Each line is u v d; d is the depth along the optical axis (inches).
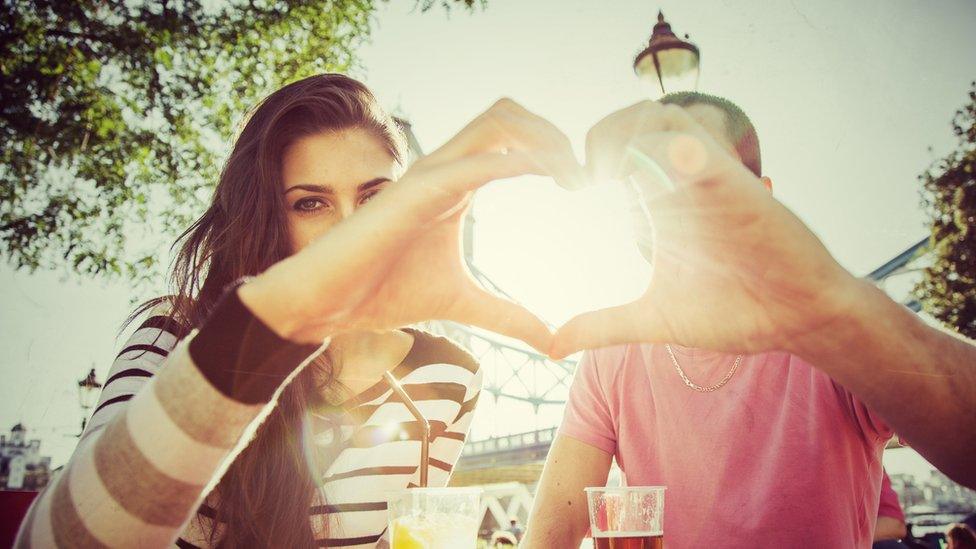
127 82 347.3
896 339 26.7
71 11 324.8
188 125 358.6
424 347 68.5
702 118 54.6
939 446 29.5
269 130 58.1
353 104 60.0
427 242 25.4
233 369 23.0
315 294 22.4
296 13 358.0
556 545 59.7
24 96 323.3
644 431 61.6
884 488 116.1
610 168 23.6
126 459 23.1
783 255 24.4
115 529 23.3
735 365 58.5
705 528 55.0
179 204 362.6
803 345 26.2
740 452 55.6
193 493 24.1
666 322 26.8
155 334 54.5
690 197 24.4
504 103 22.8
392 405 63.6
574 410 67.1
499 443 1352.1
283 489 52.4
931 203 421.4
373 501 59.7
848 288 25.2
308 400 57.6
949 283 420.8
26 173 335.9
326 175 58.6
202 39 350.6
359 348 63.3
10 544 83.1
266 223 58.9
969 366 28.4
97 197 347.6
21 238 328.8
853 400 52.3
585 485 62.7
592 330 27.3
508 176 21.7
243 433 24.8
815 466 52.2
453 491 40.9
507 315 26.5
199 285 63.9
